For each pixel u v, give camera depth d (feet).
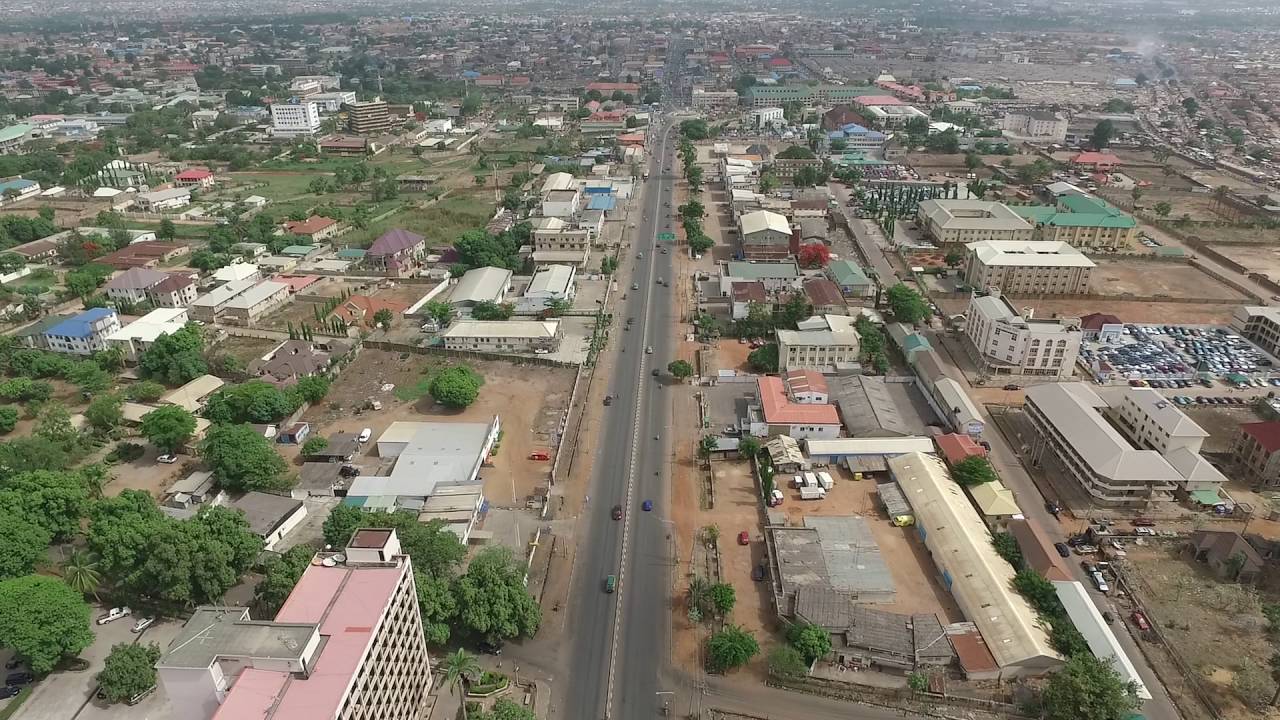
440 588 434.30
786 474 598.34
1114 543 516.32
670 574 498.69
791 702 409.28
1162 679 417.69
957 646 426.10
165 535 450.30
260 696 302.86
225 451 557.74
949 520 510.58
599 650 441.68
